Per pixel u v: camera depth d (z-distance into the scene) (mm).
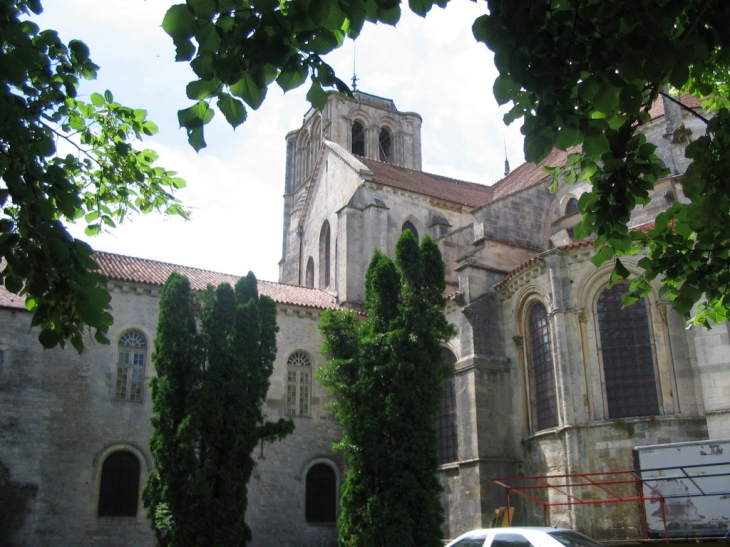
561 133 8508
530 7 7879
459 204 50406
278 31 7289
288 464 35625
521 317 33750
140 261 38594
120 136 15477
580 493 28000
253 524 33688
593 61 8117
